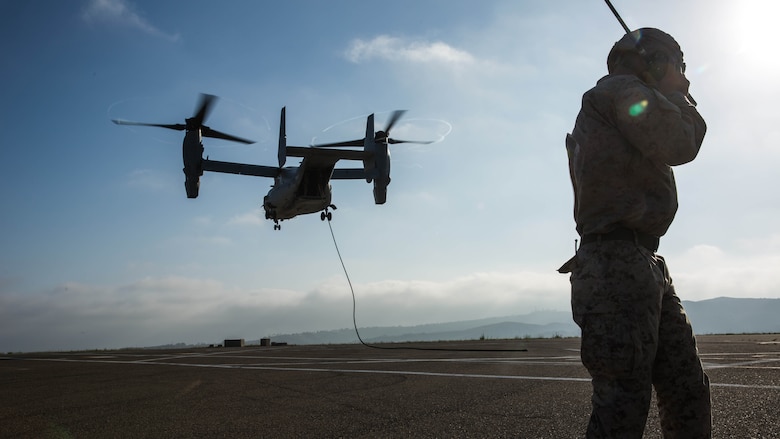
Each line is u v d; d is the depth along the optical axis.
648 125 1.97
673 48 2.27
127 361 12.71
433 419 4.44
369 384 6.78
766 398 4.68
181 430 4.39
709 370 6.88
